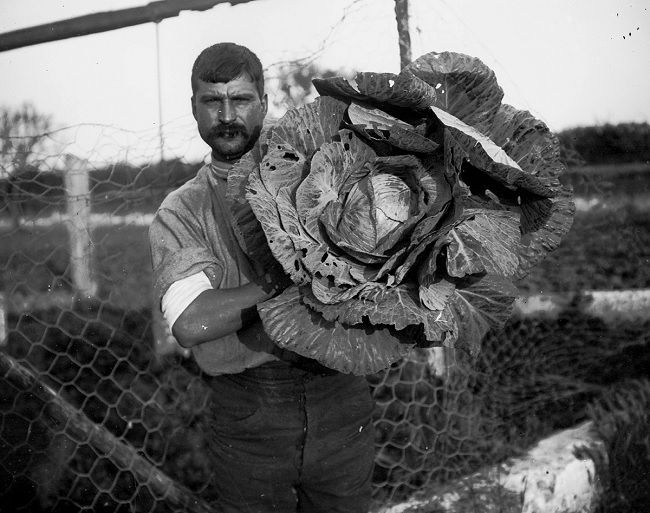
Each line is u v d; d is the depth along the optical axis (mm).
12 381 3299
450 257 1855
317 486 2422
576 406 4328
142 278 6129
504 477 3332
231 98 2209
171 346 5301
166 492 3227
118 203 5801
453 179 1840
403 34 3711
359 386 2426
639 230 6254
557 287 5812
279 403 2301
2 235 5570
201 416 4535
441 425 3871
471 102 2102
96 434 3293
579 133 6465
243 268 2217
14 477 3941
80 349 5531
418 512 3141
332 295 1876
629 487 3723
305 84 4082
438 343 1969
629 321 5637
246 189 1946
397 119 1958
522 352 4863
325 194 1930
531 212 1982
